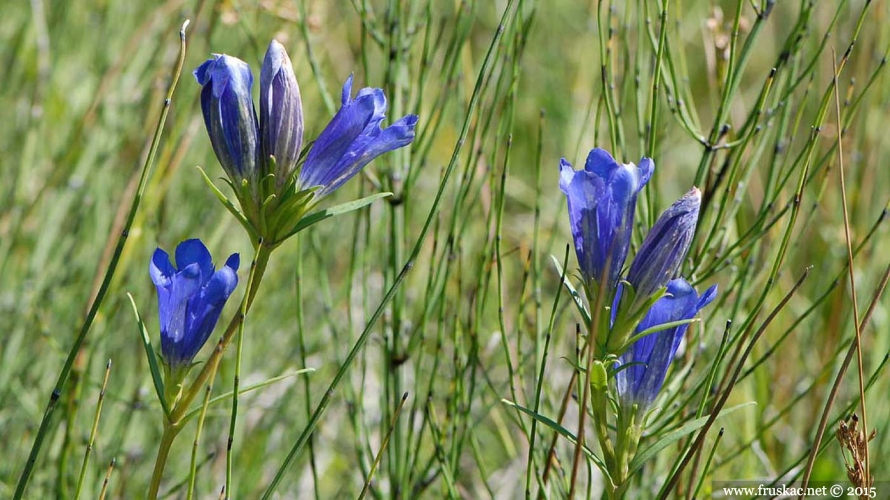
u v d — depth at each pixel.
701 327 0.84
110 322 0.93
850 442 0.77
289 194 0.71
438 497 0.94
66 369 0.74
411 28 0.92
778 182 0.87
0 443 0.98
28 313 0.97
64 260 1.04
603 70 0.84
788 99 0.86
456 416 0.87
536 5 0.89
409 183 0.90
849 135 1.08
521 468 0.99
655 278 0.71
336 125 0.71
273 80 0.71
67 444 0.87
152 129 1.04
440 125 0.90
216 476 0.99
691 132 0.85
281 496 0.99
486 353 1.01
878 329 1.01
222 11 1.03
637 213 0.86
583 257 0.72
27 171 1.06
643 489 0.88
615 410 0.73
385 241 0.92
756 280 0.90
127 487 0.95
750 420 0.96
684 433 0.73
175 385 0.72
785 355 1.05
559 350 0.98
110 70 1.07
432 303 0.89
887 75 1.10
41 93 1.09
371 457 0.90
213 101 0.71
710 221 0.88
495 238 0.82
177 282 0.71
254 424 1.09
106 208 1.09
